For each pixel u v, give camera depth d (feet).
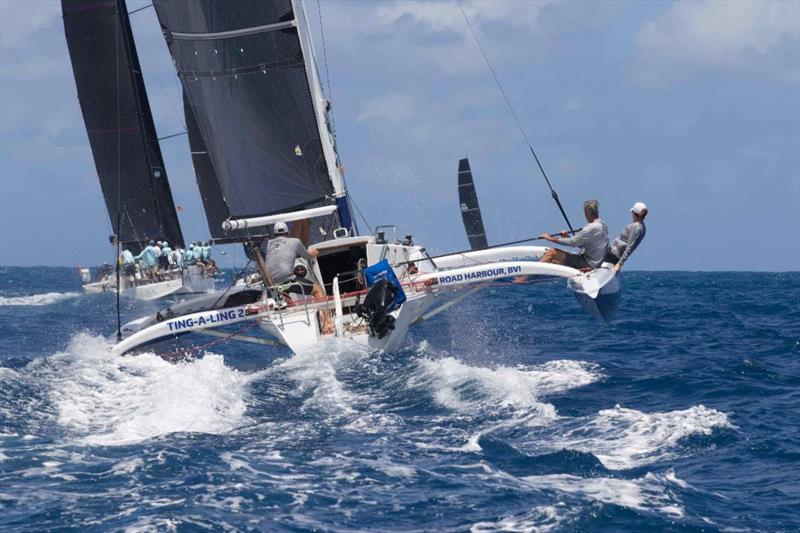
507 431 89.04
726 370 126.41
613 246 135.95
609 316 137.08
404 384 106.63
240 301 137.18
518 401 99.14
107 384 110.22
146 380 111.45
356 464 77.66
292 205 165.68
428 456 80.38
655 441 85.40
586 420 92.32
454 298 141.49
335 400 100.48
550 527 63.72
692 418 92.07
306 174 165.07
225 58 161.07
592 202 135.64
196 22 159.94
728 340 167.43
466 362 132.16
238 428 89.97
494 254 148.97
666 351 150.82
